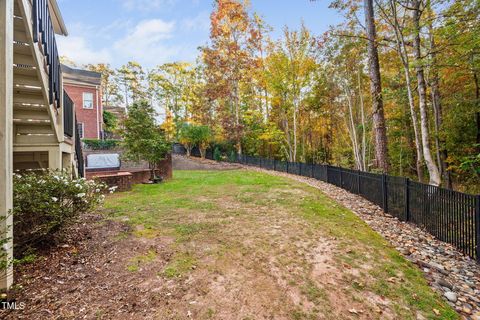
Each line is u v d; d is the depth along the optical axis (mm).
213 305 2172
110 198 6812
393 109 12523
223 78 21094
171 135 28328
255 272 2748
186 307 2133
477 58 6621
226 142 23516
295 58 16078
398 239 4043
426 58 6777
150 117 10680
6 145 2262
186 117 28422
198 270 2762
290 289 2439
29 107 4164
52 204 2982
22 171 5262
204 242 3574
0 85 2234
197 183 10055
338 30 9602
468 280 2846
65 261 2879
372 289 2482
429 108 11156
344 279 2646
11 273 2287
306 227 4281
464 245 3572
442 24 6500
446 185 10352
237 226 4309
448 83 9297
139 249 3291
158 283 2482
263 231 4059
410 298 2363
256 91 22688
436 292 2521
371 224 4816
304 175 13203
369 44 8203
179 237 3758
